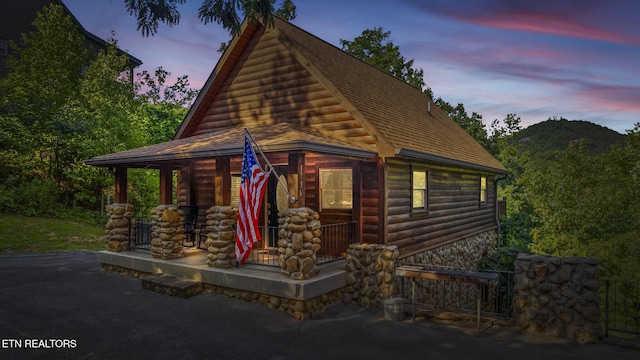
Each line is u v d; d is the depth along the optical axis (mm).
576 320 7141
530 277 7613
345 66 14609
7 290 9836
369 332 7469
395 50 32438
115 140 21359
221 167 9914
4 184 19391
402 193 11711
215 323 7695
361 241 10758
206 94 14281
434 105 23938
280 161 12109
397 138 11172
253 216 8719
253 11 9711
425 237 13086
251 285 8719
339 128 11547
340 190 11688
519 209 32125
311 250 8570
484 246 19250
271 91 13109
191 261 10531
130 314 8133
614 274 15953
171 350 6453
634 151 21500
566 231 18562
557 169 19547
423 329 7664
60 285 10336
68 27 24938
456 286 14250
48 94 22984
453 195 15570
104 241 17719
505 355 6418
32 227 17516
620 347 6773
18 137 19906
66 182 21734
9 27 27203
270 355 6332
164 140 27203
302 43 13078
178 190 15203
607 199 17344
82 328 7355
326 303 8773
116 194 12555
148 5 9750
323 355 6371
